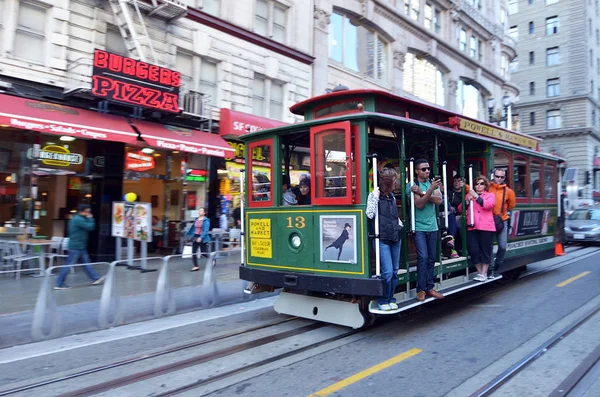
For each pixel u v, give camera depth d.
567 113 43.69
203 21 14.82
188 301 7.69
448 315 6.90
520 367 4.59
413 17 25.08
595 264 12.17
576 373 4.39
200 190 15.23
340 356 5.04
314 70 19.06
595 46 45.97
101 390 4.16
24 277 5.80
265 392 4.07
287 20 18.06
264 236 6.59
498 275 7.93
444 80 28.38
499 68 34.75
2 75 10.59
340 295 6.00
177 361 4.94
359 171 5.48
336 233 5.64
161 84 12.51
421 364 4.74
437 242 6.59
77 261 8.30
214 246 13.02
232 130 14.84
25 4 11.20
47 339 5.88
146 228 10.60
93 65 11.18
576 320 6.38
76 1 12.02
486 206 7.16
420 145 8.02
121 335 6.08
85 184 12.77
